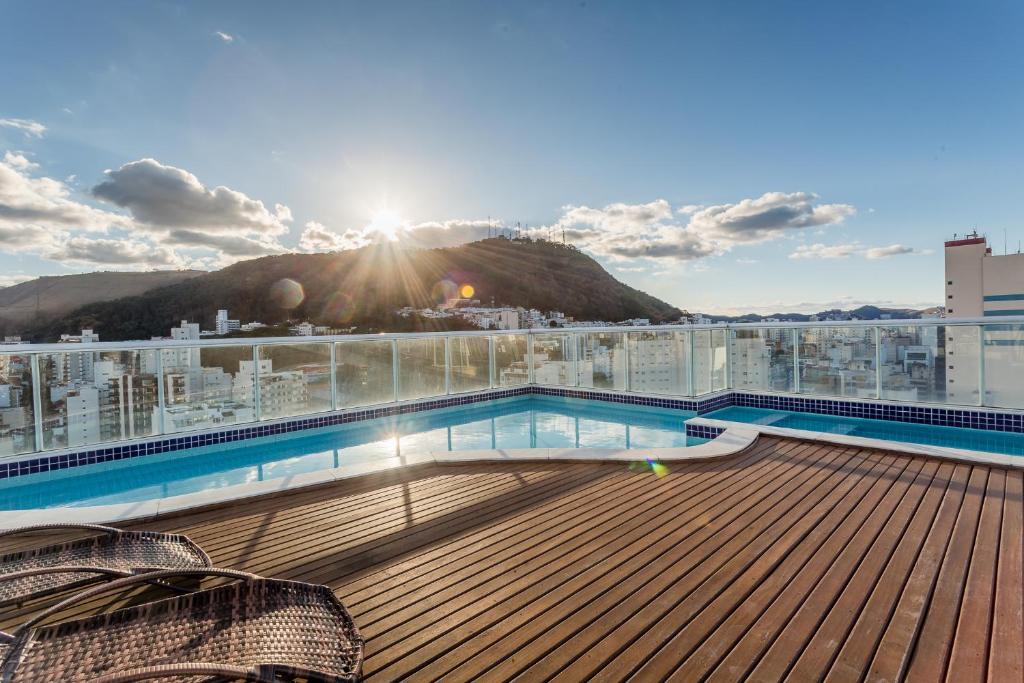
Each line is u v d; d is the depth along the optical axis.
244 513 2.69
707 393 6.95
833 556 2.04
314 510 2.71
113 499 4.16
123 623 1.41
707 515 2.50
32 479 4.46
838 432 5.70
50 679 1.20
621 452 3.62
